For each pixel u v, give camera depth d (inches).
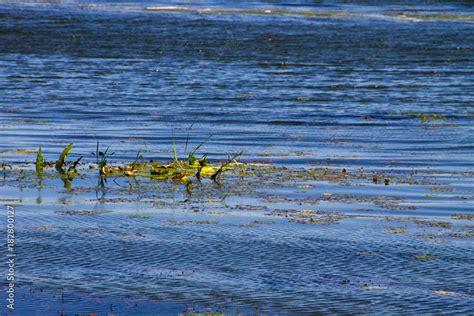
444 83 3604.8
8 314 1027.9
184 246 1289.4
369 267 1214.9
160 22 5738.2
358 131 2522.1
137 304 1066.7
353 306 1075.3
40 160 1839.3
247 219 1439.5
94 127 2465.6
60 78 3491.6
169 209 1494.8
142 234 1344.7
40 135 2298.2
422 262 1237.7
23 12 6092.5
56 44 4581.7
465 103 3125.0
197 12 6456.7
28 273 1166.3
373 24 5866.1
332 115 2812.5
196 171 1827.0
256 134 2422.5
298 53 4451.3
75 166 1854.1
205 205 1529.3
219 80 3535.9
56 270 1180.5
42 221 1402.6
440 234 1374.3
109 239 1315.2
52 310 1040.2
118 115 2706.7
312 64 4084.6
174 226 1389.0
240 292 1116.5
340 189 1685.5
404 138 2406.5
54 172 1797.5
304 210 1505.9
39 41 4667.8
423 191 1685.5
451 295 1116.5
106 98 3041.3
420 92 3363.7
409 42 4977.9
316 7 7022.6
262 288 1130.0
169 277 1163.3
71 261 1216.8
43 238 1312.7
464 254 1274.6
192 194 1615.4
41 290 1106.7
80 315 1028.5
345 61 4210.1
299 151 2146.9
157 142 2246.6
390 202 1582.2
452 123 2701.8
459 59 4370.1
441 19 6284.5
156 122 2591.0
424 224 1430.9
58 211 1465.3
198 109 2861.7
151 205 1520.7
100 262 1215.6
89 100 2989.7
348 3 7431.1
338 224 1421.0
